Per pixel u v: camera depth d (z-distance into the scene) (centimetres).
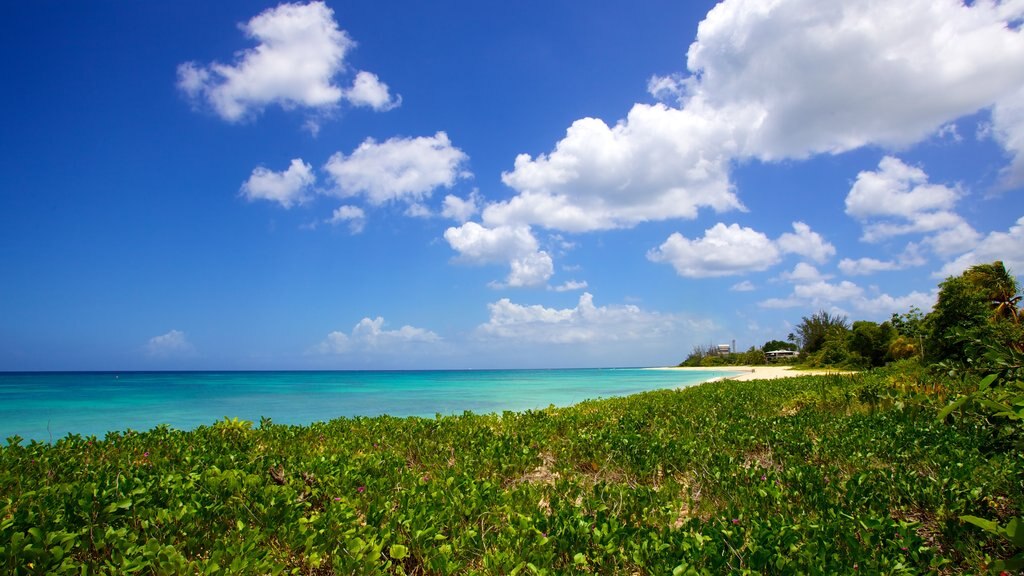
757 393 1970
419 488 614
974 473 641
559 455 895
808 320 7769
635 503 580
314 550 454
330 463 720
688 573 384
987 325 627
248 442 955
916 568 402
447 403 2803
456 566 424
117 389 4409
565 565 438
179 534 469
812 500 579
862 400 1392
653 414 1359
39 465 712
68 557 391
